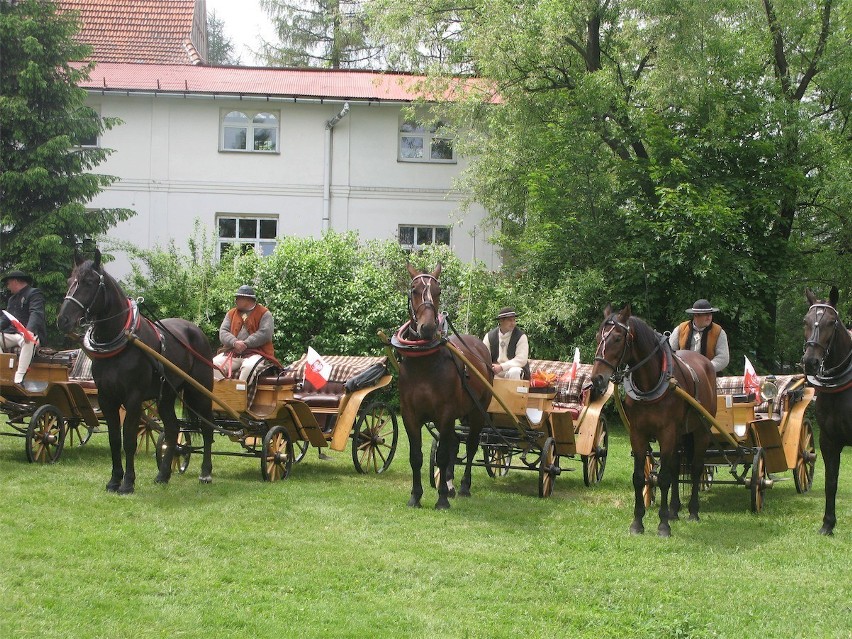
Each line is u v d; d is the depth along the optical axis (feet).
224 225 80.02
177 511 27.45
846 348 28.02
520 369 35.81
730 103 63.21
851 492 37.40
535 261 65.21
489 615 19.21
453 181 72.49
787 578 22.71
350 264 67.51
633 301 62.13
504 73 64.39
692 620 19.17
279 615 18.61
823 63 69.36
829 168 64.85
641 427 27.30
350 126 80.74
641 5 60.90
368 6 70.49
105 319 29.30
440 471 30.27
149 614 18.34
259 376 35.01
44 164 61.46
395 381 64.08
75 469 33.86
